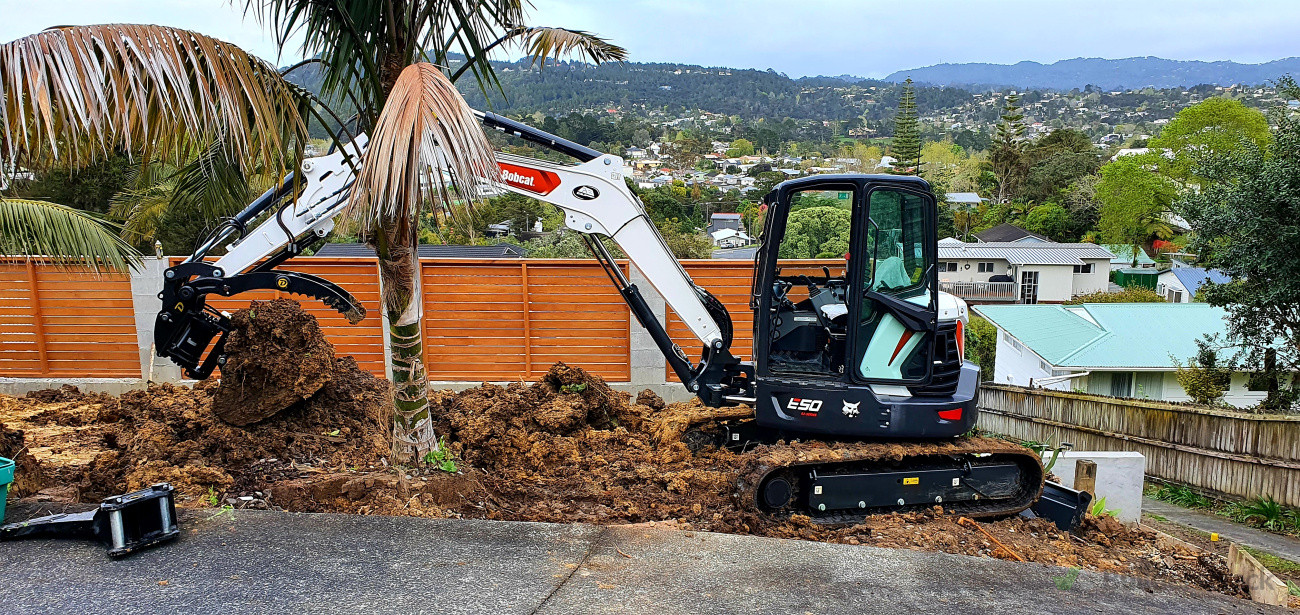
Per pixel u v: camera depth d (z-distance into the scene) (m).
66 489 4.99
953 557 4.38
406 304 5.09
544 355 9.18
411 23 4.86
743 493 5.22
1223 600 4.31
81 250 7.17
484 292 9.03
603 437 6.65
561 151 5.66
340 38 4.64
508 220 29.08
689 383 6.14
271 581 3.64
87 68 3.29
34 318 8.98
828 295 5.81
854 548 4.38
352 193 4.15
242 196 6.33
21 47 3.23
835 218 5.47
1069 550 5.25
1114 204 47.84
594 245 6.04
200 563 3.81
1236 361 14.42
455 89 4.06
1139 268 47.25
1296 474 9.34
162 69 3.46
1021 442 13.98
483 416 6.31
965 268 44.69
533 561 3.99
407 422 5.27
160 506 4.04
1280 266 11.60
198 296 5.59
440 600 3.52
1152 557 5.38
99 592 3.48
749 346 9.12
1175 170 45.47
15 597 3.42
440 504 4.98
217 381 7.68
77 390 7.91
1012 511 5.70
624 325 9.11
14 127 3.27
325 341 6.00
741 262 8.95
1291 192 11.12
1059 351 20.59
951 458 5.68
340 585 3.63
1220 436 10.45
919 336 5.54
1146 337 20.62
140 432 5.91
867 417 5.43
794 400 5.55
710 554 4.19
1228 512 10.02
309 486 4.91
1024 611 3.79
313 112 4.63
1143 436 11.70
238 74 3.78
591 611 3.48
